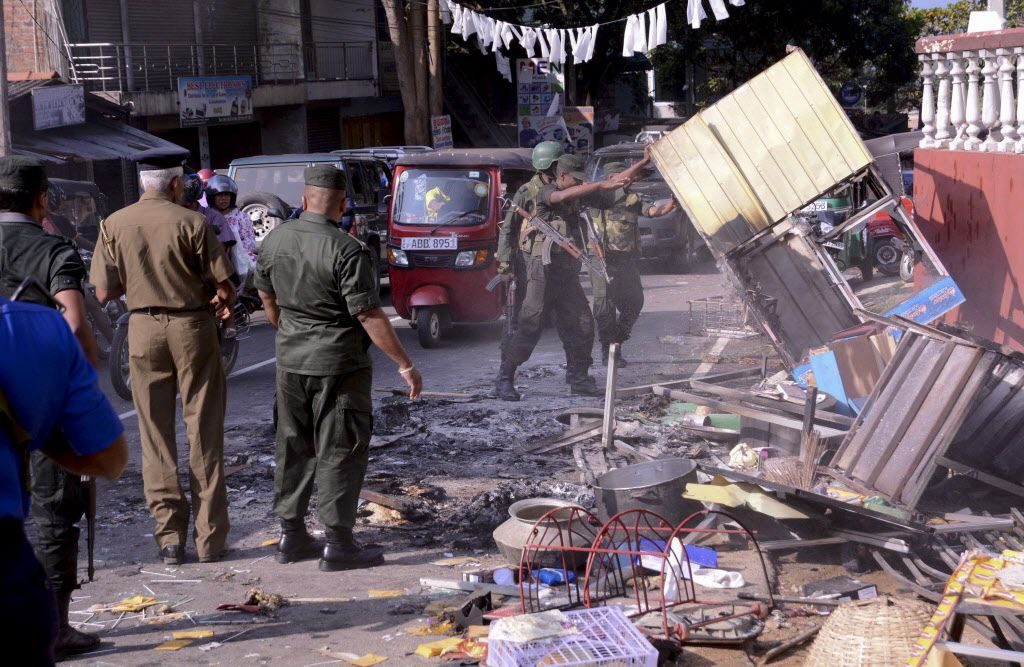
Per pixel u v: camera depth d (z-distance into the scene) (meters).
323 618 4.57
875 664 3.44
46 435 2.39
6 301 2.35
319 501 5.19
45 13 23.27
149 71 26.30
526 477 6.65
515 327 9.11
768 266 8.53
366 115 36.84
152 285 5.20
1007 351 5.31
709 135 8.64
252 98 28.08
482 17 16.67
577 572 4.83
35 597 2.25
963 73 8.95
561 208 8.85
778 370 8.71
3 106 14.48
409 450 7.33
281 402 5.23
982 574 3.46
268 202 13.62
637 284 10.09
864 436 5.60
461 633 4.34
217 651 4.24
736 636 4.08
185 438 8.13
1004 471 5.50
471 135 41.59
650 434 7.03
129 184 22.42
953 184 9.00
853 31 38.53
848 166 8.30
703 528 5.09
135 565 5.34
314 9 33.19
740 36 39.16
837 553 5.06
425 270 12.04
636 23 14.19
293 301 5.10
